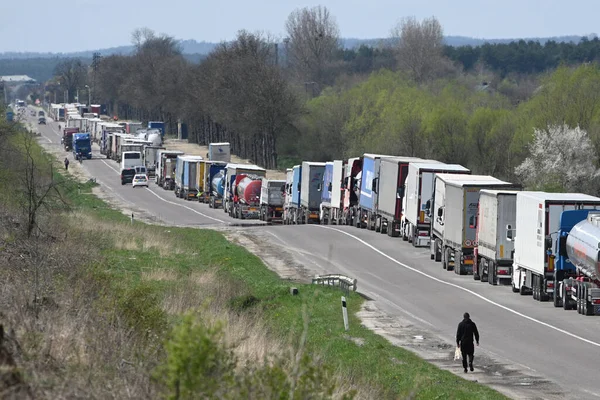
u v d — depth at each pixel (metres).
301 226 189.12
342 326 89.19
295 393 36.22
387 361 73.25
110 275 96.31
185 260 134.75
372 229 178.00
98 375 42.56
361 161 189.75
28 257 88.12
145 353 48.03
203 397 34.62
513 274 112.00
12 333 45.28
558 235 100.75
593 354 77.94
